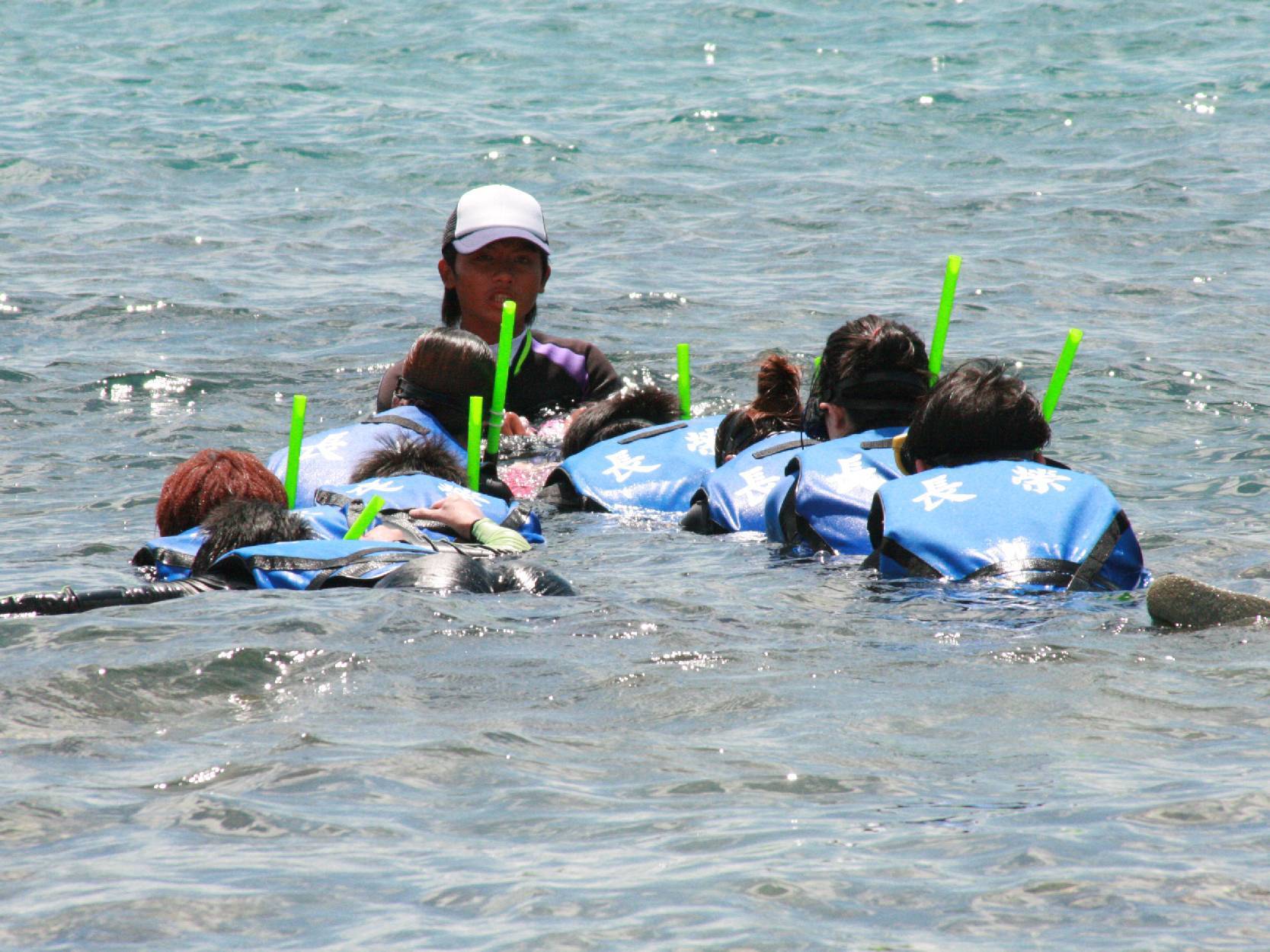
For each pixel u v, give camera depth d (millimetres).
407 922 7648
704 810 9219
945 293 20297
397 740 10445
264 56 80188
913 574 15648
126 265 41031
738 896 7922
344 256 43219
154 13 91312
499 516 18469
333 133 62562
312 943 7438
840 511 17484
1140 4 85688
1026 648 12766
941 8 87625
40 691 11375
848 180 53656
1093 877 8125
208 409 27766
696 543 18359
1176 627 13461
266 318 35375
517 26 87125
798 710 11148
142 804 9281
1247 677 11805
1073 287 38125
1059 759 10047
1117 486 21562
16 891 8039
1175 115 62781
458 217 27234
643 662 12328
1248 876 8125
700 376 30500
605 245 44719
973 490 16016
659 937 7465
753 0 91625
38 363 30781
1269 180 51438
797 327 34531
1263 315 34844
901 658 12500
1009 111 64562
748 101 68125
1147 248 42625
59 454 24469
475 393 22125
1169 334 33062
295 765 9953
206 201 50875
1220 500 20531
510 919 7676
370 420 21641
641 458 21719
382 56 80438
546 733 10648
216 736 10547
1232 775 9648
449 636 12852
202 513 16859
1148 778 9656
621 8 91688
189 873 8250
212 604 13734
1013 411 16703
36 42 83812
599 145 60188
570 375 27703
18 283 38500
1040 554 15250
